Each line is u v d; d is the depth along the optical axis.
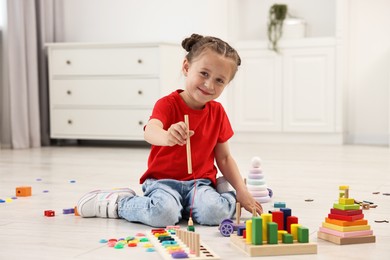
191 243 1.21
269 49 4.35
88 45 3.97
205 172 1.69
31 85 4.05
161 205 1.50
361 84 4.36
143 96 3.86
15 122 3.97
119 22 4.32
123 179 2.46
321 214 1.68
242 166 2.91
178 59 4.05
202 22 4.07
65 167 2.90
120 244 1.29
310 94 4.27
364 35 4.33
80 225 1.55
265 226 1.24
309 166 2.91
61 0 4.45
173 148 1.65
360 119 4.37
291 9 4.51
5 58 3.99
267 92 4.39
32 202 1.91
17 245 1.32
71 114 4.09
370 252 1.23
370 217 1.62
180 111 1.63
